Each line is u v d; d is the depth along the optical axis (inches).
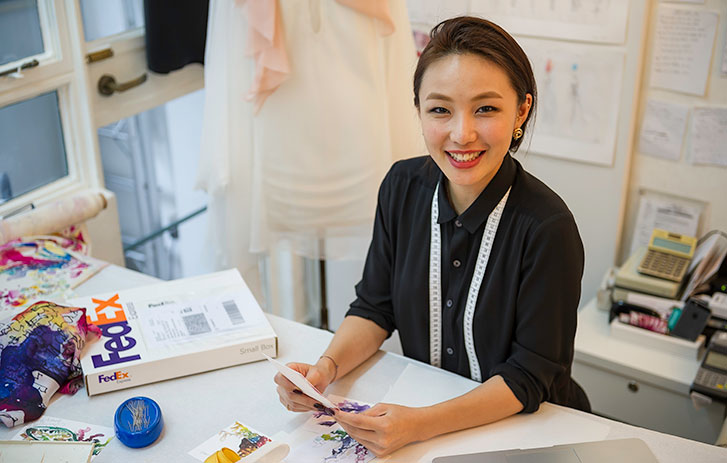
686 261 85.4
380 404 46.1
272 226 81.0
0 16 69.9
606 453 44.7
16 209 74.8
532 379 48.1
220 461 43.8
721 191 87.4
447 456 44.5
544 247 46.9
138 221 95.7
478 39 42.5
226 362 52.9
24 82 72.2
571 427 47.4
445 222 50.0
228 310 56.6
